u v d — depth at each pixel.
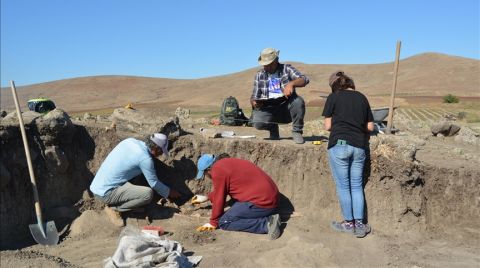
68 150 6.31
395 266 5.01
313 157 6.46
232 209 5.67
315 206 6.31
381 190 6.04
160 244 4.85
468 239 5.89
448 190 6.26
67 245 5.49
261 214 5.66
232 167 5.63
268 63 6.46
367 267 4.96
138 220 5.98
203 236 5.57
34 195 5.61
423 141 8.24
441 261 5.18
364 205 6.04
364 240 5.61
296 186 6.47
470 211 6.24
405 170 5.93
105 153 6.53
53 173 6.07
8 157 5.75
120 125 6.90
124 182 5.82
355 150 5.61
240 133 8.40
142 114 7.04
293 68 6.59
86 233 5.75
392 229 5.95
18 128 5.93
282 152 6.58
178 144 6.66
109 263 4.61
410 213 6.02
